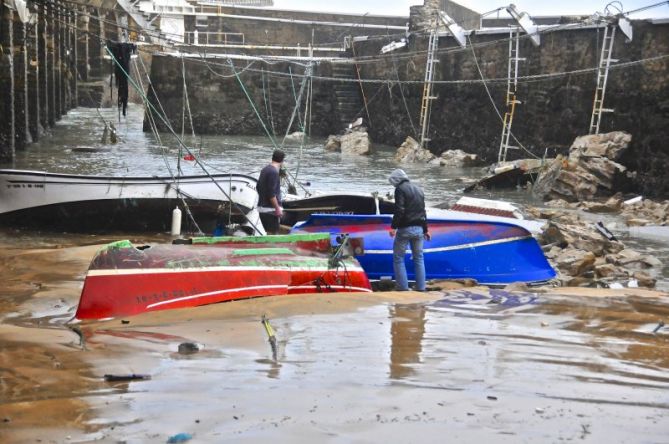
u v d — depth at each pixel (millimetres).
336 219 12227
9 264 11242
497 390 5543
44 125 35938
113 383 5668
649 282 12219
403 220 10570
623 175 23734
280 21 57094
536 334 7656
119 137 36875
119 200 14977
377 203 15242
